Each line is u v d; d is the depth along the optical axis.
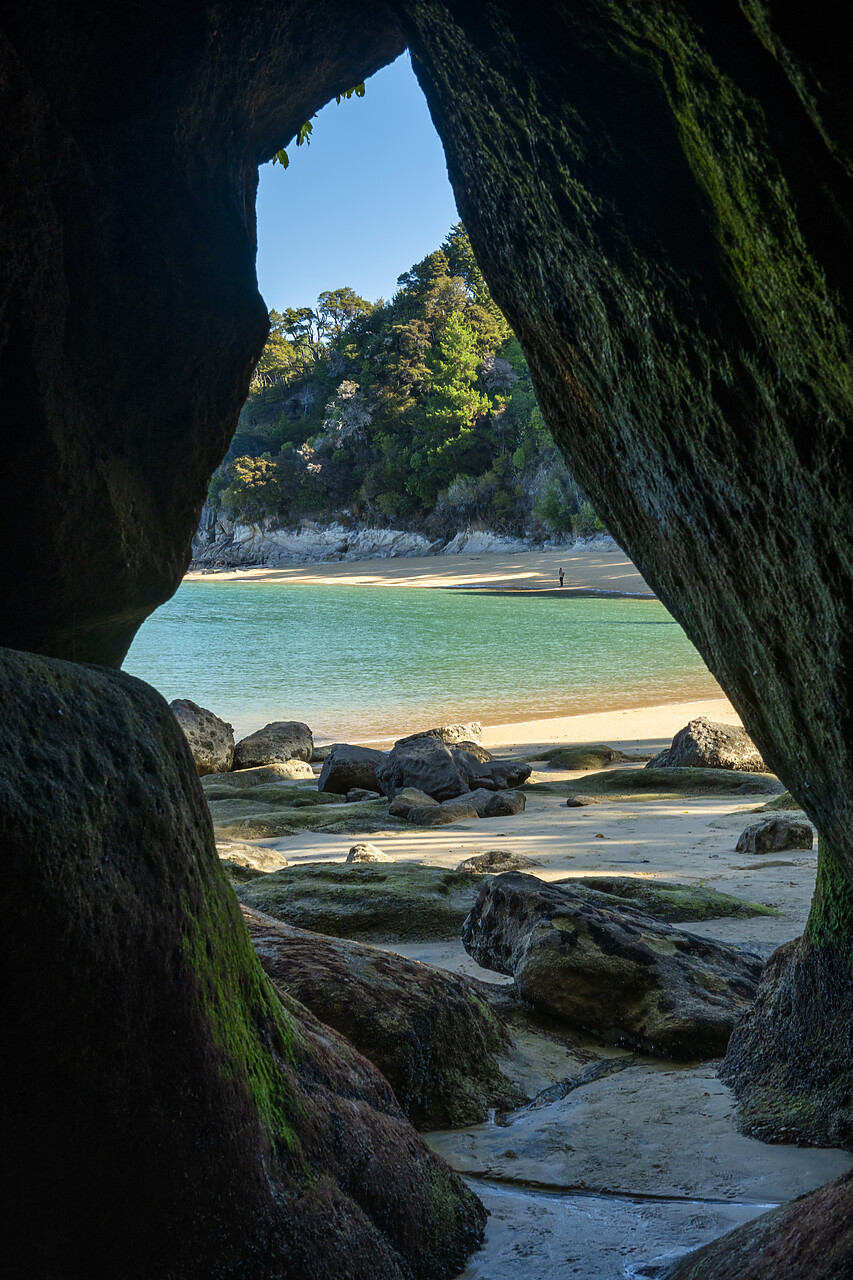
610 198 1.81
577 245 2.01
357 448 115.50
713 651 2.36
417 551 108.75
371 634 42.22
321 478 115.88
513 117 2.04
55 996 1.46
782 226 1.42
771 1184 2.61
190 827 1.90
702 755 14.36
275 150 3.07
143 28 2.05
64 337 2.13
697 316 1.72
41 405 2.08
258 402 132.25
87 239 2.10
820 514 1.57
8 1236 1.44
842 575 1.55
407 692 26.14
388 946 5.38
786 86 1.35
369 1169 2.13
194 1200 1.66
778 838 8.08
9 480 2.11
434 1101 3.15
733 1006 3.84
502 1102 3.30
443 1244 2.24
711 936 5.26
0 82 1.85
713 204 1.60
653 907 5.67
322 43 2.61
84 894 1.51
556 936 4.16
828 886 3.17
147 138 2.17
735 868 7.43
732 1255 1.94
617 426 2.26
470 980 4.32
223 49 2.30
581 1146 2.93
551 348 2.50
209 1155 1.70
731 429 1.75
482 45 2.01
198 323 2.41
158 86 2.13
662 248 1.74
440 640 39.44
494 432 104.44
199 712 16.61
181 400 2.49
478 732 17.11
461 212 2.70
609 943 4.12
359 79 2.95
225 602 65.44
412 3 2.25
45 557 2.23
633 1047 3.79
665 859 7.95
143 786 1.75
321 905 5.80
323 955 3.48
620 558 84.50
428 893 5.96
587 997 3.94
